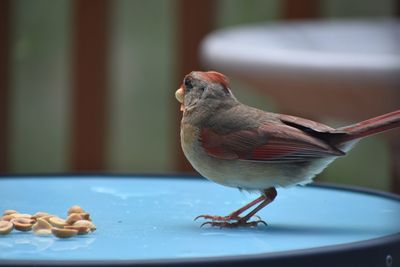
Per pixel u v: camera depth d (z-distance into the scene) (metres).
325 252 5.55
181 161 14.17
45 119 14.57
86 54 14.19
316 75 10.34
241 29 13.61
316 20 14.83
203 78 8.09
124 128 14.87
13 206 8.12
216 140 7.82
